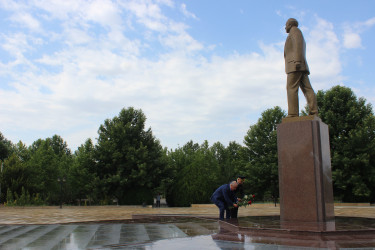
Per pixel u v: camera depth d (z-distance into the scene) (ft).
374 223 25.63
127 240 21.35
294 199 28.81
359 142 90.84
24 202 99.86
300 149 29.27
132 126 118.11
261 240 19.69
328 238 19.84
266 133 117.08
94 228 29.68
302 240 19.42
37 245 20.20
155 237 22.40
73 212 67.67
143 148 111.86
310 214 27.94
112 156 110.73
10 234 26.25
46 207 96.37
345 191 97.45
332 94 101.04
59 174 128.57
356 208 69.31
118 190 111.24
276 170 108.17
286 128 30.27
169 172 116.78
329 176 30.27
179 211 65.62
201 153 155.12
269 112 119.44
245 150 119.96
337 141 95.14
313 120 29.40
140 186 111.04
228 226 26.13
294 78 31.48
